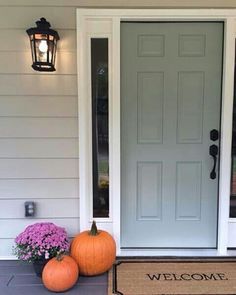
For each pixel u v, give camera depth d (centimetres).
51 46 263
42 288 243
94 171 296
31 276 262
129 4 276
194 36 286
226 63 281
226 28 279
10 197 289
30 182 289
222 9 275
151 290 237
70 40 279
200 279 252
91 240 257
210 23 284
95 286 244
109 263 261
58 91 283
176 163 297
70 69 281
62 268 235
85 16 277
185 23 285
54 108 284
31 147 287
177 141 295
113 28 279
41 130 286
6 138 285
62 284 233
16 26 277
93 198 297
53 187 290
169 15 277
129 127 295
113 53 281
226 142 286
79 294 234
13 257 293
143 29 287
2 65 280
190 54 288
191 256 290
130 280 251
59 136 286
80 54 279
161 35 287
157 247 300
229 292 234
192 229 299
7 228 291
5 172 288
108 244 260
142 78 291
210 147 294
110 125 288
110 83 285
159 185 299
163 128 294
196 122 293
